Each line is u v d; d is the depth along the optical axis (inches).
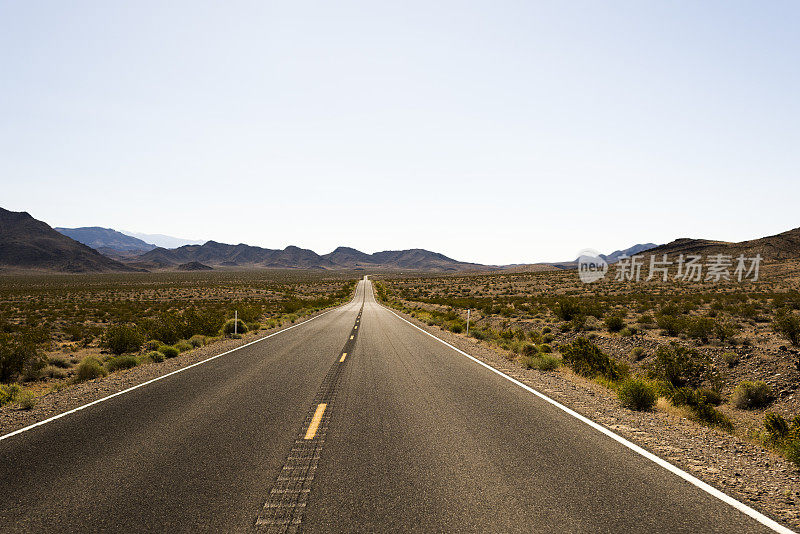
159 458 201.9
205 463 195.2
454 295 2787.9
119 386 379.2
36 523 144.2
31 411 300.7
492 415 277.4
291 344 669.3
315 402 309.4
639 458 204.1
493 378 406.9
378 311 1636.3
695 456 209.9
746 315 1028.5
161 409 294.4
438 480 176.4
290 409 290.5
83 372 453.7
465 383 380.8
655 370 510.6
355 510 150.7
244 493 164.7
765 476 187.0
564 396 337.4
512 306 1716.3
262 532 136.5
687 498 162.2
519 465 193.2
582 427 253.3
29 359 528.4
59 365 604.7
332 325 1022.4
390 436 233.1
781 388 443.8
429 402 310.5
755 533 137.6
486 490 167.3
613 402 326.0
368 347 626.2
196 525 141.6
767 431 295.6
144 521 144.5
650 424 265.7
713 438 244.2
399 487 169.6
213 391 349.1
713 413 335.3
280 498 160.1
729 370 537.6
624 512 150.6
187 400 319.6
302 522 142.4
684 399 360.2
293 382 382.0
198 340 725.9
